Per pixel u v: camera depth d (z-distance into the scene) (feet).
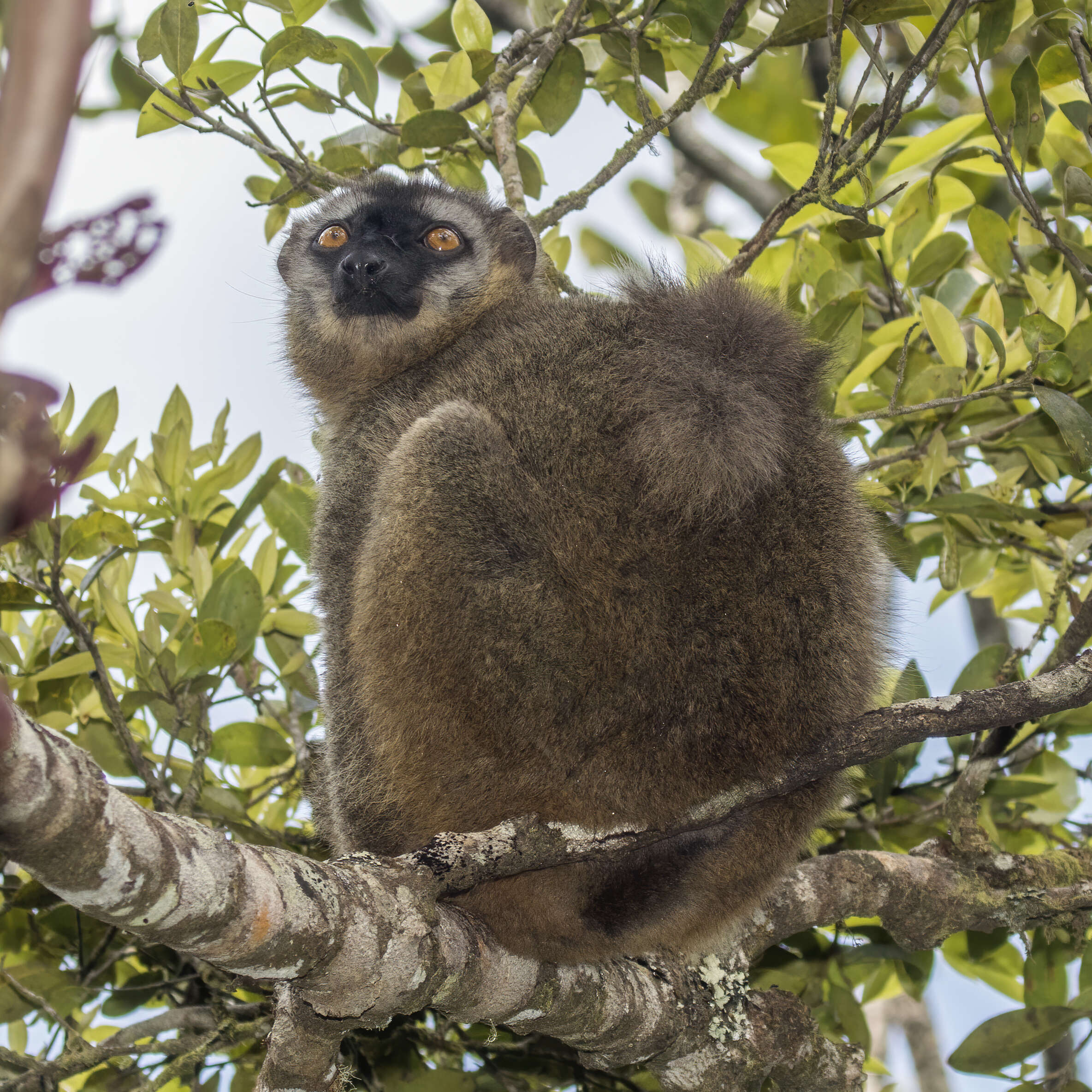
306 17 30.91
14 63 4.62
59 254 4.98
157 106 29.50
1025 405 32.81
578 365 23.11
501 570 21.11
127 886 14.25
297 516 33.40
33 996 26.37
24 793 13.04
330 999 17.34
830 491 22.36
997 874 27.25
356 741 23.39
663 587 21.25
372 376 31.83
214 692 29.58
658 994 23.81
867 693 22.11
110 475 33.27
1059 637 31.07
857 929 32.17
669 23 31.50
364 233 31.83
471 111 36.32
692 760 21.15
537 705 21.09
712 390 21.91
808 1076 25.17
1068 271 31.99
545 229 31.81
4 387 5.25
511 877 20.54
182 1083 27.71
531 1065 29.35
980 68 28.40
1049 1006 25.32
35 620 33.50
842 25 25.96
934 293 36.06
